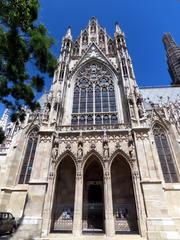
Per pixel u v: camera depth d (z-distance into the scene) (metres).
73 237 19.50
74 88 37.94
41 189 22.53
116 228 23.47
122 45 41.00
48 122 29.08
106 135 27.05
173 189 24.83
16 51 15.66
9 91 16.50
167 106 34.88
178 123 31.94
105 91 36.69
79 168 24.56
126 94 32.31
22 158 29.36
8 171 27.72
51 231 22.11
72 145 26.84
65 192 26.56
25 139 31.36
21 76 16.80
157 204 20.80
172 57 80.50
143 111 29.14
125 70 36.41
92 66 41.09
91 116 32.91
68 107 34.34
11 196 25.64
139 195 22.11
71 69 40.19
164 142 30.19
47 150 25.81
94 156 26.06
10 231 20.66
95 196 27.69
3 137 17.17
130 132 27.11
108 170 24.17
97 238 19.14
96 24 50.91
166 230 19.08
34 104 18.66
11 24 15.21
